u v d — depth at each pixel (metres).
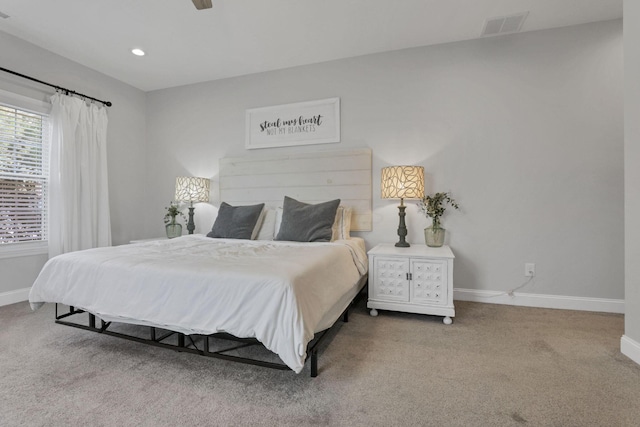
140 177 4.14
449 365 1.75
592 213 2.67
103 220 3.52
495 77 2.89
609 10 2.50
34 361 1.77
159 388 1.52
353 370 1.69
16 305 2.79
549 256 2.77
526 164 2.81
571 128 2.71
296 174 3.46
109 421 1.28
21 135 2.96
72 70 3.34
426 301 2.49
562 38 2.73
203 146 3.93
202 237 3.17
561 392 1.48
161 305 1.63
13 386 1.52
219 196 3.82
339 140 3.34
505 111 2.86
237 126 3.76
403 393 1.48
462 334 2.19
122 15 2.57
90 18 2.61
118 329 2.23
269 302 1.44
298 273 1.58
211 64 3.45
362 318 2.54
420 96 3.09
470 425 1.26
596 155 2.66
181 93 4.02
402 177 2.77
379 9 2.50
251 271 1.57
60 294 1.91
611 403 1.40
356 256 2.56
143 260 1.85
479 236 2.94
